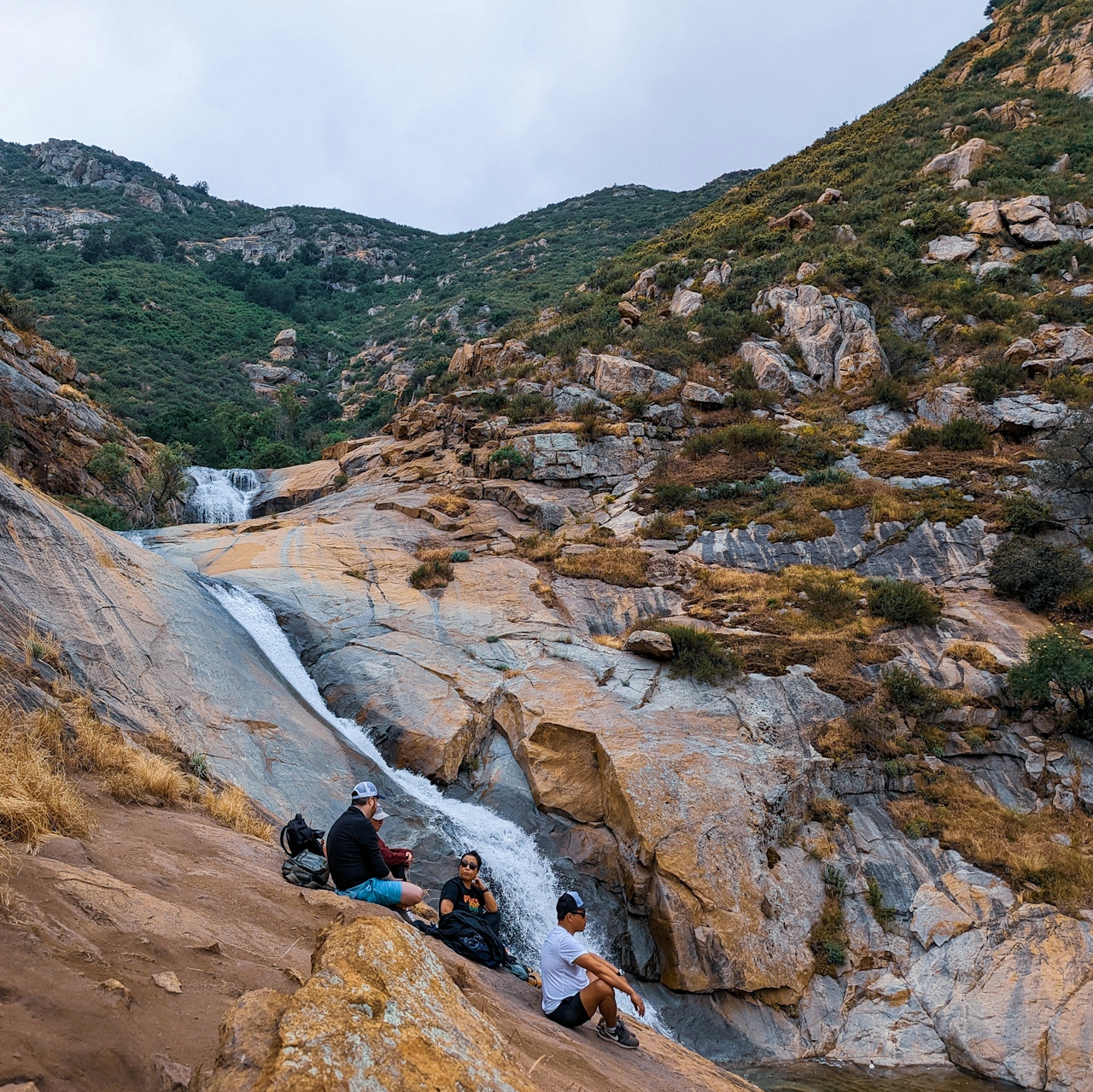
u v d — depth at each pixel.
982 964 11.89
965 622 19.83
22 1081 2.58
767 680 16.88
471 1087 2.78
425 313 97.12
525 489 28.39
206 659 13.51
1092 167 47.28
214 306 95.56
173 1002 3.48
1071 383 29.84
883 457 28.02
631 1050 6.09
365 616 19.31
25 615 9.51
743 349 35.50
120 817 6.22
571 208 142.62
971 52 74.06
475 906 7.06
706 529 25.20
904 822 14.49
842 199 51.78
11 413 29.52
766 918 12.36
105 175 136.50
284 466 48.22
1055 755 16.05
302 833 7.08
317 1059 2.52
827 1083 10.25
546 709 15.80
